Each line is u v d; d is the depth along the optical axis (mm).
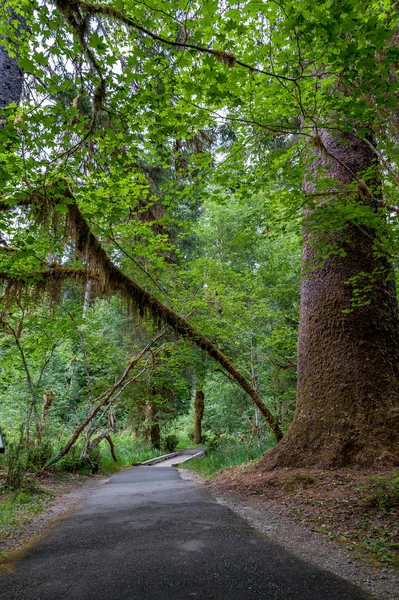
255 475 7012
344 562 3279
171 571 3018
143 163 12867
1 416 15523
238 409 15820
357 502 4793
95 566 3205
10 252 8008
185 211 17500
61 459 10750
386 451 6125
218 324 14383
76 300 11445
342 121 5242
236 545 3629
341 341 7250
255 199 15891
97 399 11992
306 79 5758
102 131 5230
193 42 4289
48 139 4824
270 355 14305
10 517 5344
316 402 7156
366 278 7434
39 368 13539
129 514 5121
